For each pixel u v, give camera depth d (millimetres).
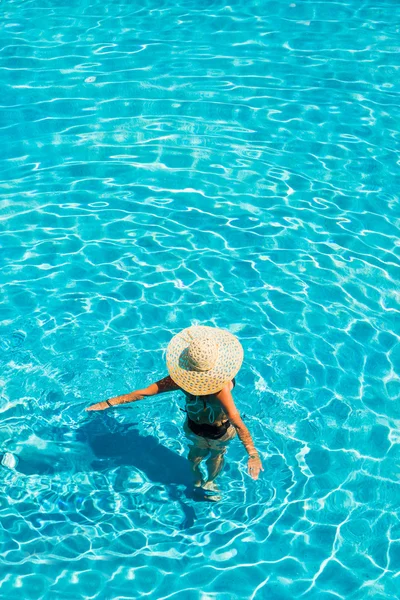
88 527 5805
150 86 9664
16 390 6527
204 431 5590
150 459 6180
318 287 7375
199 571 5617
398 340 6961
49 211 8062
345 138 9008
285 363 6770
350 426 6371
